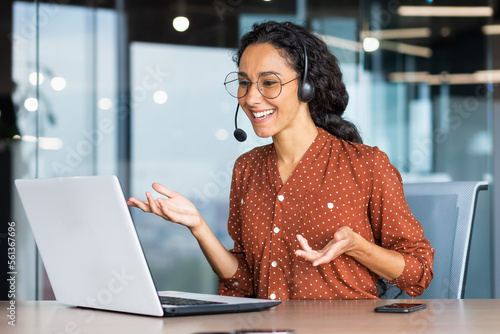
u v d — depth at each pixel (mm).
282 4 4242
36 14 4016
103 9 4082
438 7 4129
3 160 3934
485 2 4082
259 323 960
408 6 4160
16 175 3943
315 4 4250
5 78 3975
